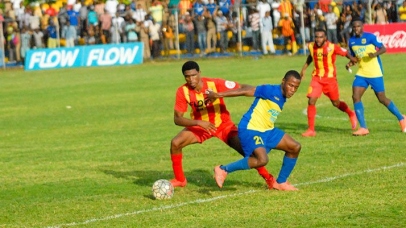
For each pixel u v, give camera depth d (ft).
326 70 116.47
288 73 73.92
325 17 271.49
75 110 168.25
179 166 81.15
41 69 289.12
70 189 84.48
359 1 271.90
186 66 76.13
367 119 130.11
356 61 114.62
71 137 128.67
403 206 67.82
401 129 114.93
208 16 285.84
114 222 67.56
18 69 291.38
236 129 79.36
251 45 285.02
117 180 88.74
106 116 155.12
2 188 86.89
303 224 63.62
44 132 136.87
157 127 135.44
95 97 191.11
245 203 72.33
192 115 79.82
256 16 280.51
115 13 292.61
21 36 290.35
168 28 290.76
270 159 97.45
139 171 94.27
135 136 125.70
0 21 289.94
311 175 84.89
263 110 75.10
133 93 195.42
